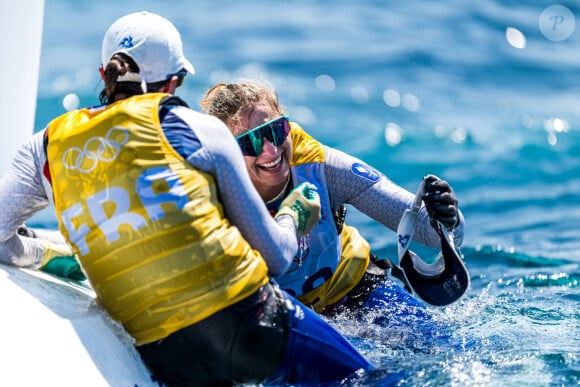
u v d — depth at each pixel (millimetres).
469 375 10875
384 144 30922
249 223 10109
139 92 10320
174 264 9555
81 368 9305
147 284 9633
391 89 36531
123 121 9711
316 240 13000
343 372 10625
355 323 13305
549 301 15406
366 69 38250
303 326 10305
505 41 42125
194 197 9680
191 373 9969
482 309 14844
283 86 36281
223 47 40062
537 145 30750
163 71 10391
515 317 14227
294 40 41219
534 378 10719
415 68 38688
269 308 10031
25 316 9539
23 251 10875
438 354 11977
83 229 9805
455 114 34219
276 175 12367
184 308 9617
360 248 13859
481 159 29156
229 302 9703
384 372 10922
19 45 12602
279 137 12211
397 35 42031
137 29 10312
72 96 34312
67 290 10891
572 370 10961
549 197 24750
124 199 9594
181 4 45250
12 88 12602
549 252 19375
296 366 10273
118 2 45125
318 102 34969
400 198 13219
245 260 9852
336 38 41656
